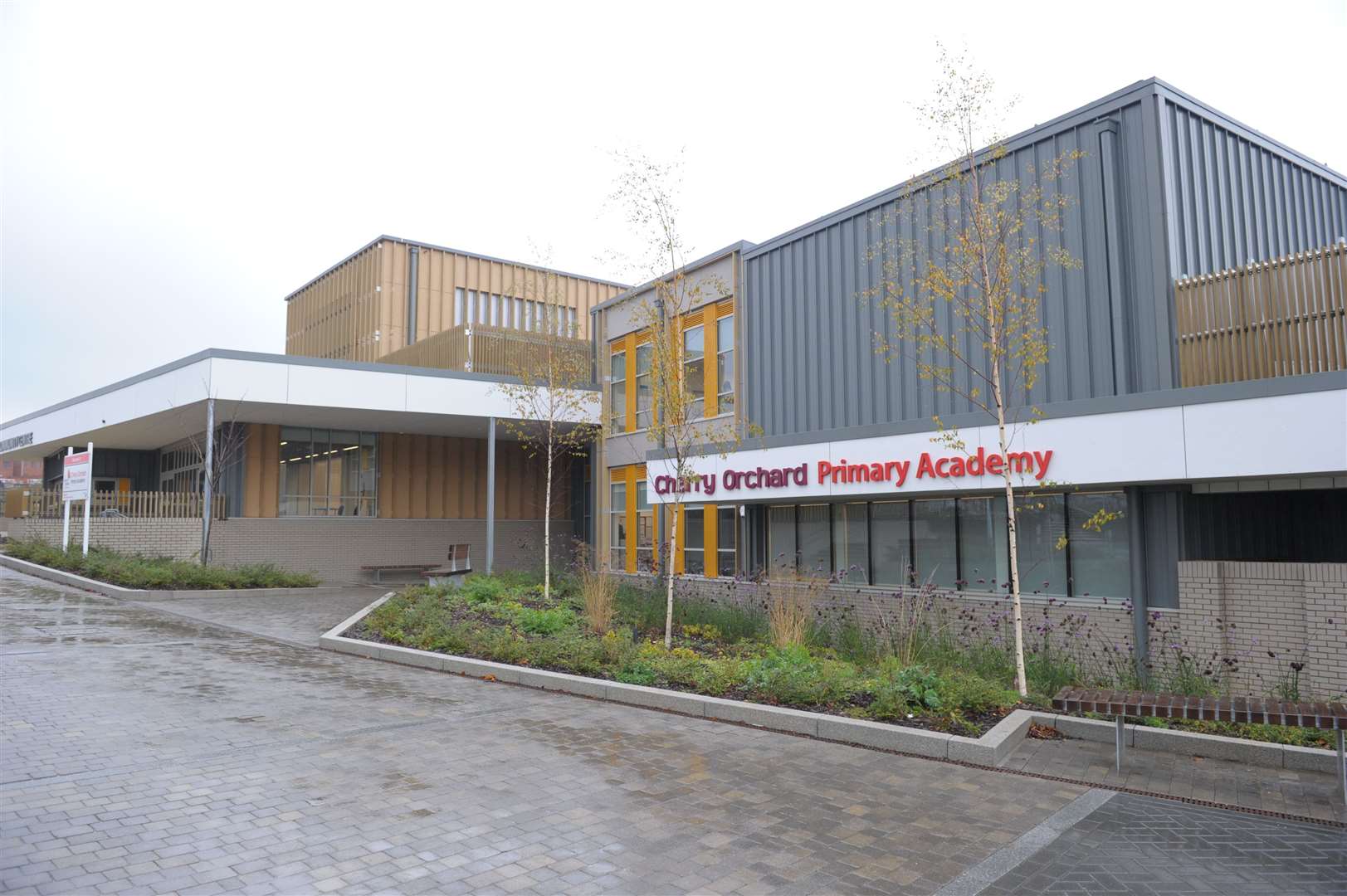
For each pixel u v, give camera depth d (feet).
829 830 18.45
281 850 16.39
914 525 49.52
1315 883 16.14
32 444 98.07
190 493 81.30
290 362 68.23
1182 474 34.65
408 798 19.61
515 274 110.93
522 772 21.90
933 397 49.19
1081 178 42.55
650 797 20.25
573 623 46.16
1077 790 21.63
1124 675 34.53
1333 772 22.93
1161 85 40.32
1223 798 21.03
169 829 17.24
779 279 61.46
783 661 33.24
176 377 70.03
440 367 81.25
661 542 71.56
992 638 39.81
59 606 49.60
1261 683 33.99
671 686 31.63
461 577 71.00
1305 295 34.88
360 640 40.42
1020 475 39.96
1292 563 33.76
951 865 16.74
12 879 14.69
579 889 15.25
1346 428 30.60
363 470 86.63
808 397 58.23
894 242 50.93
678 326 44.83
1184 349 38.37
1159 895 15.55
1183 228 40.27
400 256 105.29
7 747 22.29
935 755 24.31
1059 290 42.98
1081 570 41.50
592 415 78.07
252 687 30.78
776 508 58.75
